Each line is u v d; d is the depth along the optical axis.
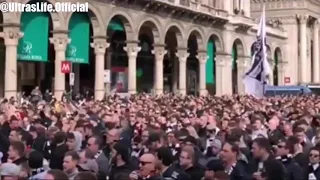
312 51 92.31
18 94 39.16
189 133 15.91
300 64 86.12
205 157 13.89
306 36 87.69
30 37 38.09
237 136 14.48
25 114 21.62
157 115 22.58
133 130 19.08
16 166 10.06
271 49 79.81
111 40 53.38
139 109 25.59
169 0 53.28
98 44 43.56
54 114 23.06
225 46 64.81
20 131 15.60
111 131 14.63
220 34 63.75
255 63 44.94
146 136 15.34
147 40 56.94
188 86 64.19
